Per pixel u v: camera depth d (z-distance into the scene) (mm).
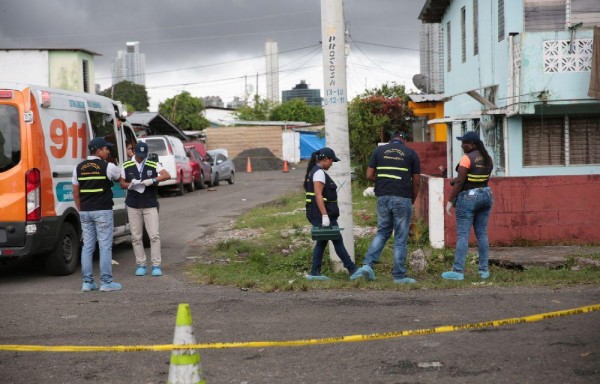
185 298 8734
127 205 10625
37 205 9977
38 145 10062
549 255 11133
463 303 7898
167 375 5777
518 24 16031
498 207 12141
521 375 5410
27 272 11164
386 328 6891
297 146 57531
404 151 9352
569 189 12133
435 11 23953
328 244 10703
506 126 16562
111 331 7180
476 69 19328
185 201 23516
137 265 10664
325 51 10312
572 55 15477
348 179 10422
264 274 10438
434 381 5363
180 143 26922
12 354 6449
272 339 6629
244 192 27344
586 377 5312
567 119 16469
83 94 11664
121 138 13039
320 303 8133
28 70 35500
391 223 9477
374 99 26938
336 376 5570
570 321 6910
